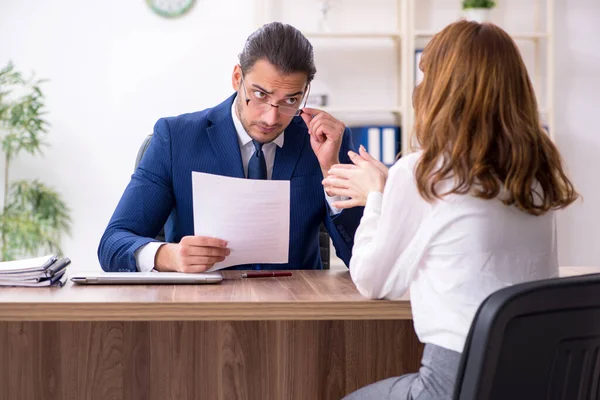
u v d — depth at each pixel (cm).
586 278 119
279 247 196
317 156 217
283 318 158
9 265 182
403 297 162
